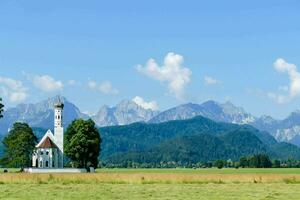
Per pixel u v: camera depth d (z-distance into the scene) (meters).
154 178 113.69
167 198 71.31
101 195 76.25
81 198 70.88
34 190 86.19
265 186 99.81
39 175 116.06
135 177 114.44
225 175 118.50
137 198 71.38
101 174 119.25
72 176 115.88
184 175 117.56
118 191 84.38
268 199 70.06
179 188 92.81
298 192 82.69
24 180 109.88
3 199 68.81
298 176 116.62
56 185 101.12
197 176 116.38
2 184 104.38
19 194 77.62
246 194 78.50
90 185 101.69
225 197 73.00
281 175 118.44
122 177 114.56
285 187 96.25
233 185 103.06
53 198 70.62
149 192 82.50
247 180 115.25
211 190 87.50
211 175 118.50
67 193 79.69
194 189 90.19
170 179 112.75
